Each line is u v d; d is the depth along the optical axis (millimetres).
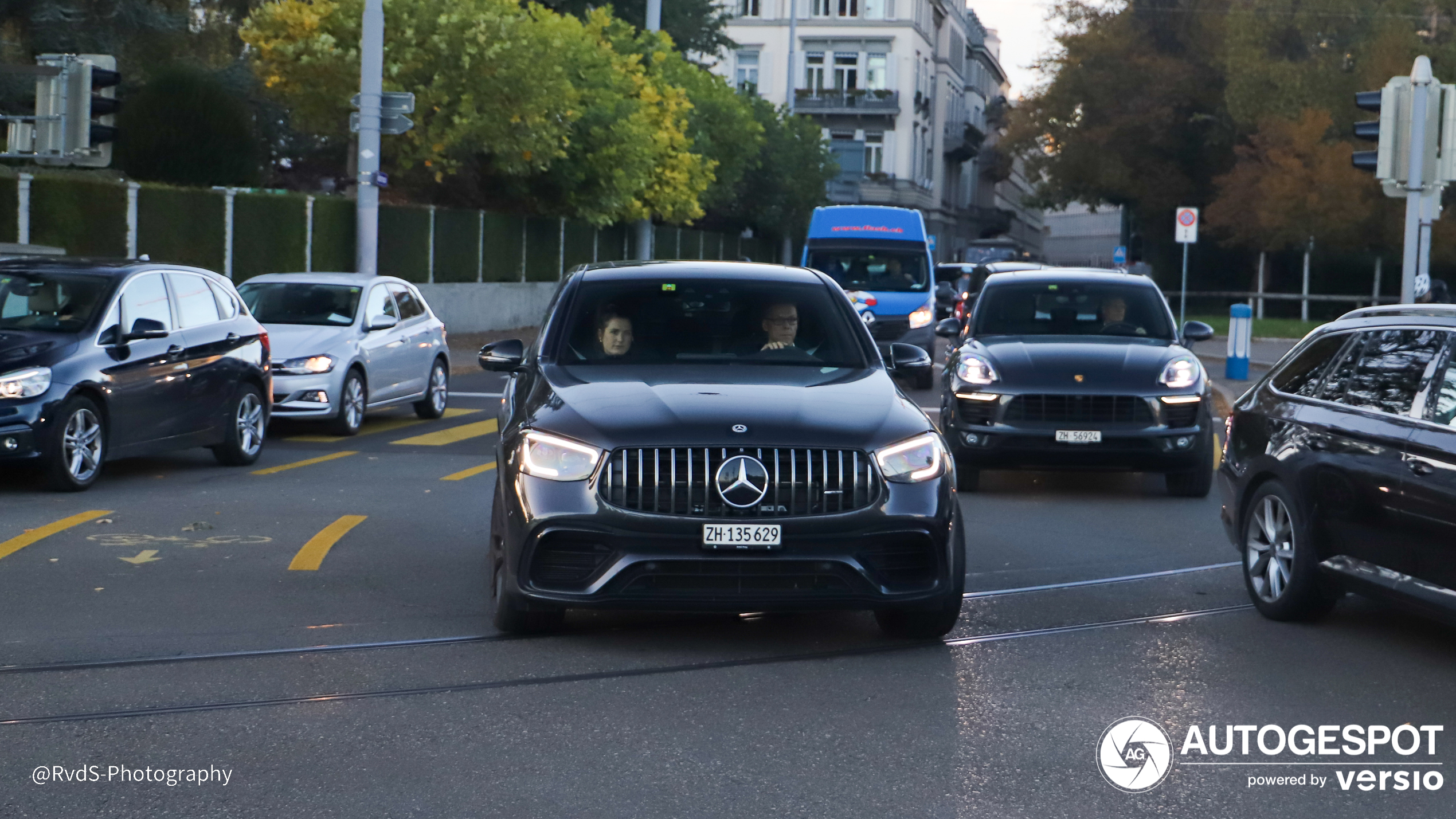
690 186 40562
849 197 82250
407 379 17250
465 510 10711
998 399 11711
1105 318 13062
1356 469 6887
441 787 4828
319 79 29797
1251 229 44188
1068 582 8438
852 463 6469
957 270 45812
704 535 6324
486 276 34656
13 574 8172
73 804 4645
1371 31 42344
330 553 8953
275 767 5023
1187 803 4766
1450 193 39875
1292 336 35750
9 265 11961
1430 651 6836
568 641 6840
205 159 30453
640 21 53094
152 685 6027
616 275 8062
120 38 34562
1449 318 6836
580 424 6590
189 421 12391
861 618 7418
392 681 6121
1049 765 5121
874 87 83750
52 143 18078
